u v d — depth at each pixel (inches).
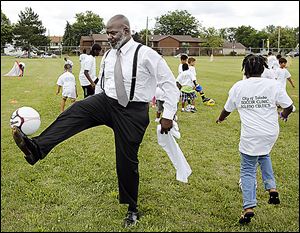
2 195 172.9
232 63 1600.6
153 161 228.5
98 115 149.1
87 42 3090.6
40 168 209.6
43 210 159.5
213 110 415.8
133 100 141.9
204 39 3373.5
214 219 155.3
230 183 196.2
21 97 495.5
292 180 202.2
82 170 206.8
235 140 285.4
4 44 2861.7
